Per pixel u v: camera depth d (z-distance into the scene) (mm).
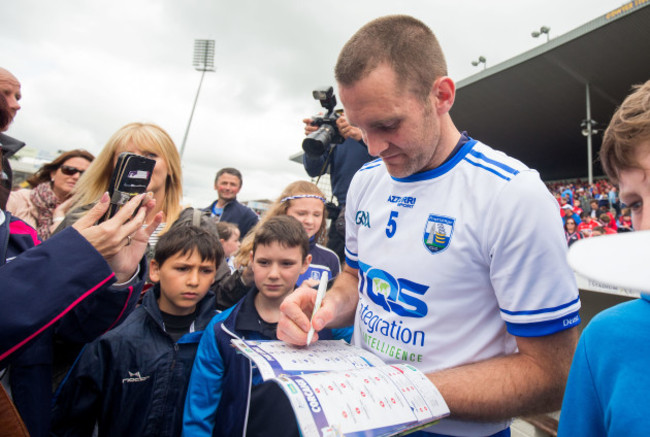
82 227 943
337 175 2658
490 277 860
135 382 1485
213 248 1769
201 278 1732
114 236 920
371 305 1046
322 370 764
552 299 768
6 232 967
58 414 1410
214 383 1463
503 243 809
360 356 915
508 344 910
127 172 1006
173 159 1847
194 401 1452
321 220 2594
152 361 1528
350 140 2537
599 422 527
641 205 508
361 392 651
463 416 728
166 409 1521
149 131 1748
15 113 2135
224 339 1505
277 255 1637
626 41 13391
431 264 907
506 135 22359
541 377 761
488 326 886
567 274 785
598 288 2750
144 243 1156
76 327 1157
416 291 924
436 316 896
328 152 2553
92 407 1453
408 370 770
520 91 17547
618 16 12469
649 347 461
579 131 20719
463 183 906
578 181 24312
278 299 1651
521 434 2170
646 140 477
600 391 511
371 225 1082
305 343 881
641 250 250
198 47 22219
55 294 792
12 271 766
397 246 979
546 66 15570
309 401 590
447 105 923
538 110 18922
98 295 1101
